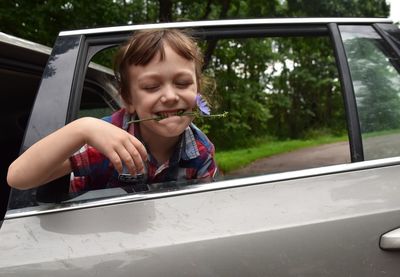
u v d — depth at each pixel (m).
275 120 17.20
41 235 1.28
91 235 1.28
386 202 1.40
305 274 1.31
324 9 9.43
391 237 1.36
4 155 2.61
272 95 15.36
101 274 1.24
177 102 1.46
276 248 1.31
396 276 1.36
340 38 1.67
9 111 2.50
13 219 1.30
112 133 1.23
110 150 1.21
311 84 17.70
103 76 2.53
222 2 8.85
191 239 1.29
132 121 1.47
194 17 9.41
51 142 1.24
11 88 2.18
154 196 1.35
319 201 1.38
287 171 1.46
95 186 1.48
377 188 1.42
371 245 1.36
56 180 1.36
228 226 1.32
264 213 1.35
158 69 1.43
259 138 14.38
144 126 1.54
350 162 1.52
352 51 1.65
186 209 1.34
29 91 2.29
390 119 1.59
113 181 1.47
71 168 1.37
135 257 1.26
